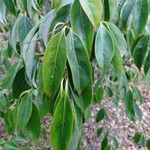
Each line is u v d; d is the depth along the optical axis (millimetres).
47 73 323
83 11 332
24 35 516
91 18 318
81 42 327
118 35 365
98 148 1663
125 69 958
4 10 521
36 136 431
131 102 921
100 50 340
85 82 329
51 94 328
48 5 609
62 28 340
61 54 322
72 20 330
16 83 456
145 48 501
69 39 327
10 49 782
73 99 358
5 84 546
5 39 1139
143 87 2260
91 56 367
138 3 407
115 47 353
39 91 413
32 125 429
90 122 1717
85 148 1642
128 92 920
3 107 727
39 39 392
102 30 341
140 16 408
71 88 347
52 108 396
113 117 1941
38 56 433
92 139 1688
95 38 339
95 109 1750
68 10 349
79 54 327
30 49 386
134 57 508
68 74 343
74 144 350
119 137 1892
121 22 430
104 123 1651
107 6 368
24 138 906
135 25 409
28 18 518
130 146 1890
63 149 320
